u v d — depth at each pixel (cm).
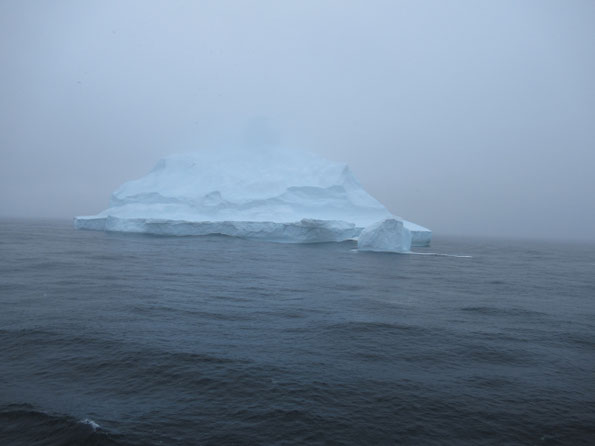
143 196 6406
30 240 4575
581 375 975
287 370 939
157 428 686
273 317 1409
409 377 924
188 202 6006
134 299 1609
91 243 4238
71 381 854
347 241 5288
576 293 2255
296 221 5297
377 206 6100
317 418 730
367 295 1889
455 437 686
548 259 5181
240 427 696
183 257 3188
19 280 1972
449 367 995
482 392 859
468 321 1466
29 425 684
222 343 1112
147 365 940
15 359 959
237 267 2717
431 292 2058
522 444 674
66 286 1842
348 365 984
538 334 1319
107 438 648
